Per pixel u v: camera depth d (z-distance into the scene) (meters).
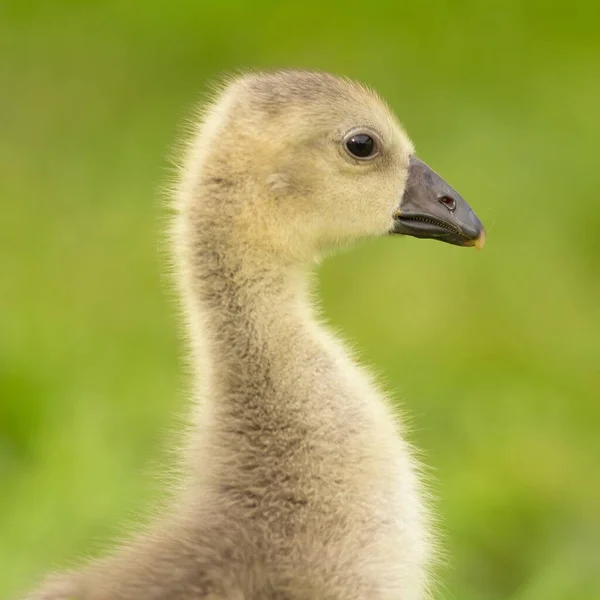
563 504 18.88
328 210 13.62
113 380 20.97
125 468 17.81
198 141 13.66
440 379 22.08
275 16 33.03
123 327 23.95
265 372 12.84
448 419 20.73
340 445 12.56
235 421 12.76
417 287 25.31
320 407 12.68
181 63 31.77
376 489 12.52
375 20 33.06
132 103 30.73
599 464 20.03
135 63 31.69
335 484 12.45
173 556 11.97
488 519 18.12
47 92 30.84
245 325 13.04
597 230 27.39
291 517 12.34
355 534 12.35
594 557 17.33
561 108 30.61
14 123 30.06
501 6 33.50
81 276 25.41
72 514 16.94
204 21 32.69
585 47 32.75
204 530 12.21
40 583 12.56
